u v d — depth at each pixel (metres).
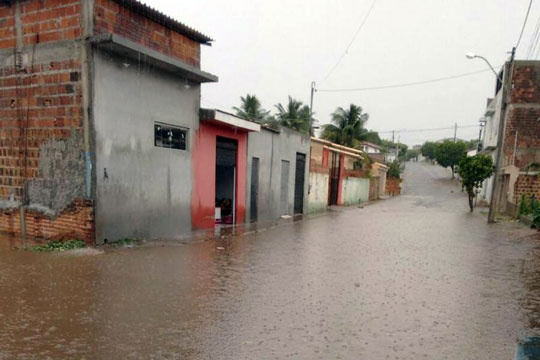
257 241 10.09
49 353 3.33
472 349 3.78
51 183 8.07
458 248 9.97
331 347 3.73
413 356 3.59
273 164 16.38
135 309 4.49
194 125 10.86
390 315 4.71
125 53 8.04
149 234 9.31
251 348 3.64
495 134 29.47
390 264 7.73
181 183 10.47
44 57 7.88
